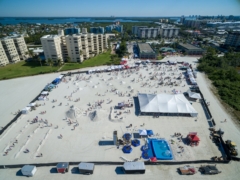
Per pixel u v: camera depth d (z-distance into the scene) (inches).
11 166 1614.2
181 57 5807.1
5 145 1905.8
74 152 1808.6
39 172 1577.3
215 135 2020.2
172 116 2427.4
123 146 1898.4
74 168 1621.6
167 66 4771.2
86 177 1535.4
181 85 3523.6
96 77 3902.6
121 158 1744.6
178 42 7790.4
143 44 7175.2
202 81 3747.5
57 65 4744.1
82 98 2942.9
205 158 1749.5
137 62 4982.8
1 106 2716.5
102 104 2746.1
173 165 1659.7
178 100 2588.6
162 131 2129.7
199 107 2682.1
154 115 2440.9
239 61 4761.3
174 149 1856.5
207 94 3125.0
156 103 2527.1
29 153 1791.3
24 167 1549.0
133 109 2600.9
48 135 2050.9
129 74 4111.7
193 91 3208.7
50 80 3720.5
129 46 7642.7
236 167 1640.0
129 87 3385.8
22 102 2832.2
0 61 4621.1
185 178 1529.3
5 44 4699.8
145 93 3152.1
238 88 3287.4
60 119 2357.3
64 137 2017.7
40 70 4328.3
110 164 1659.7
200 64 4675.2
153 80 3767.2
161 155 1760.6
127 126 2218.3
